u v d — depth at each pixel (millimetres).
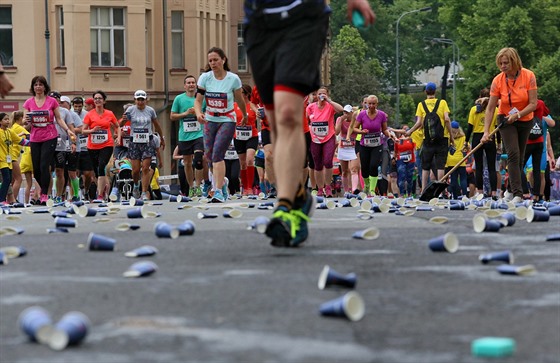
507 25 134875
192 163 37844
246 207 23594
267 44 12469
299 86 12258
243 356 6859
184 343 7230
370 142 40062
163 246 12859
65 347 7133
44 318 7293
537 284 9688
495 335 7523
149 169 37281
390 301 8773
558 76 131125
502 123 27516
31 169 41344
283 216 12219
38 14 88062
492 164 36250
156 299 8891
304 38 12258
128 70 89625
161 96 94625
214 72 27578
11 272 10711
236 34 111000
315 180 37219
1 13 88062
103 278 10133
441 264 10992
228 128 27359
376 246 12688
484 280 9914
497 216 16594
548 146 39031
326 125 36250
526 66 136000
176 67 97625
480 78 137375
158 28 94188
